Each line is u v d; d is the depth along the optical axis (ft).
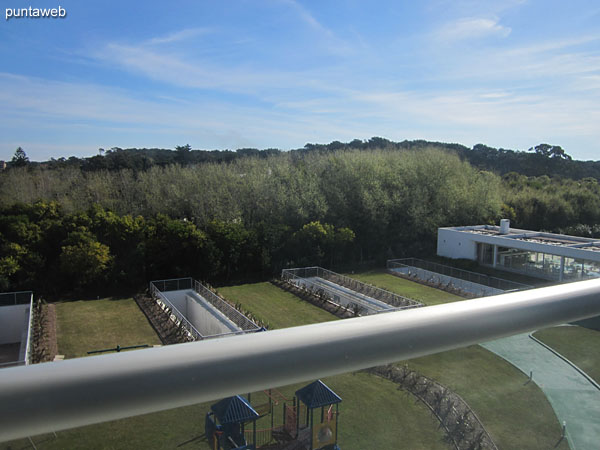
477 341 3.65
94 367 2.23
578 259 69.10
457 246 89.76
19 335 57.16
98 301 63.93
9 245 69.67
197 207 92.27
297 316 57.82
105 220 78.48
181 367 2.43
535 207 116.06
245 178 100.37
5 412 2.03
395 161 112.98
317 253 86.02
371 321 3.11
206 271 75.77
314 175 103.71
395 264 85.15
